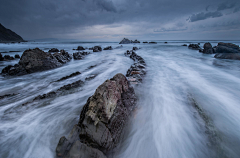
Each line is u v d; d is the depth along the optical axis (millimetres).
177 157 3264
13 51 30438
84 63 15305
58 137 3770
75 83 7578
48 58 12383
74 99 6078
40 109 5145
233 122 4215
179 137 3789
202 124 4086
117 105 4121
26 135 3828
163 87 7320
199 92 6410
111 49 36375
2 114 4750
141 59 15328
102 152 2973
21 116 4660
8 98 6094
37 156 3178
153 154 3379
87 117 3230
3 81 8648
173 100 5793
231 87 6980
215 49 21453
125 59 18516
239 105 5188
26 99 6074
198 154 3268
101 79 9062
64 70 11891
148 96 6320
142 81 8250
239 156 3078
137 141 3742
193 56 19234
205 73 9789
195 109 4906
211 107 5066
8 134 3857
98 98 3521
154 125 4297
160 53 24328
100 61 16734
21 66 10531
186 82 7922
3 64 14312
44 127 4176
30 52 11000
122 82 5207
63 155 2766
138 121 4492
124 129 4004
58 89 6809
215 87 7027
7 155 3230
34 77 9727
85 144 2879
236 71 10180
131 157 3344
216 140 3453
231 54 15992
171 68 11773
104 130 3176
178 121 4418
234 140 3500
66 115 4836
